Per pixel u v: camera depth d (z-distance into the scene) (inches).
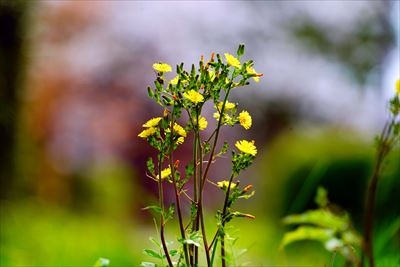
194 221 88.2
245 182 688.4
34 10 413.4
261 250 172.1
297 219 97.0
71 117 910.4
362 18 1138.7
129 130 924.0
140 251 273.7
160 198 87.9
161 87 85.8
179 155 770.8
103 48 1003.9
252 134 1066.1
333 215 87.5
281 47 1130.7
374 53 1128.2
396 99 79.5
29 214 346.3
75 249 258.4
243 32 1104.8
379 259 137.8
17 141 399.9
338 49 1137.4
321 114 1118.4
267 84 1104.2
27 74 407.5
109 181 612.7
